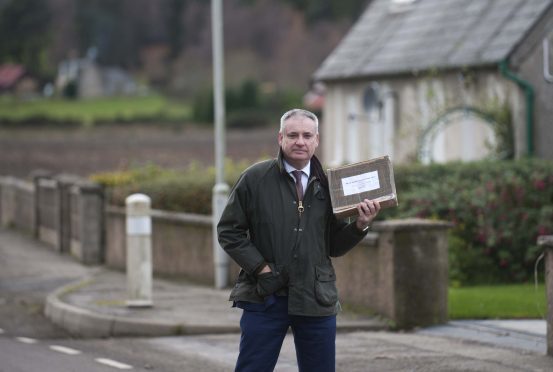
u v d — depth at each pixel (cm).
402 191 2364
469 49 2933
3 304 2184
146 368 1460
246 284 986
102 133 9625
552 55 2736
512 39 2792
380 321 1708
